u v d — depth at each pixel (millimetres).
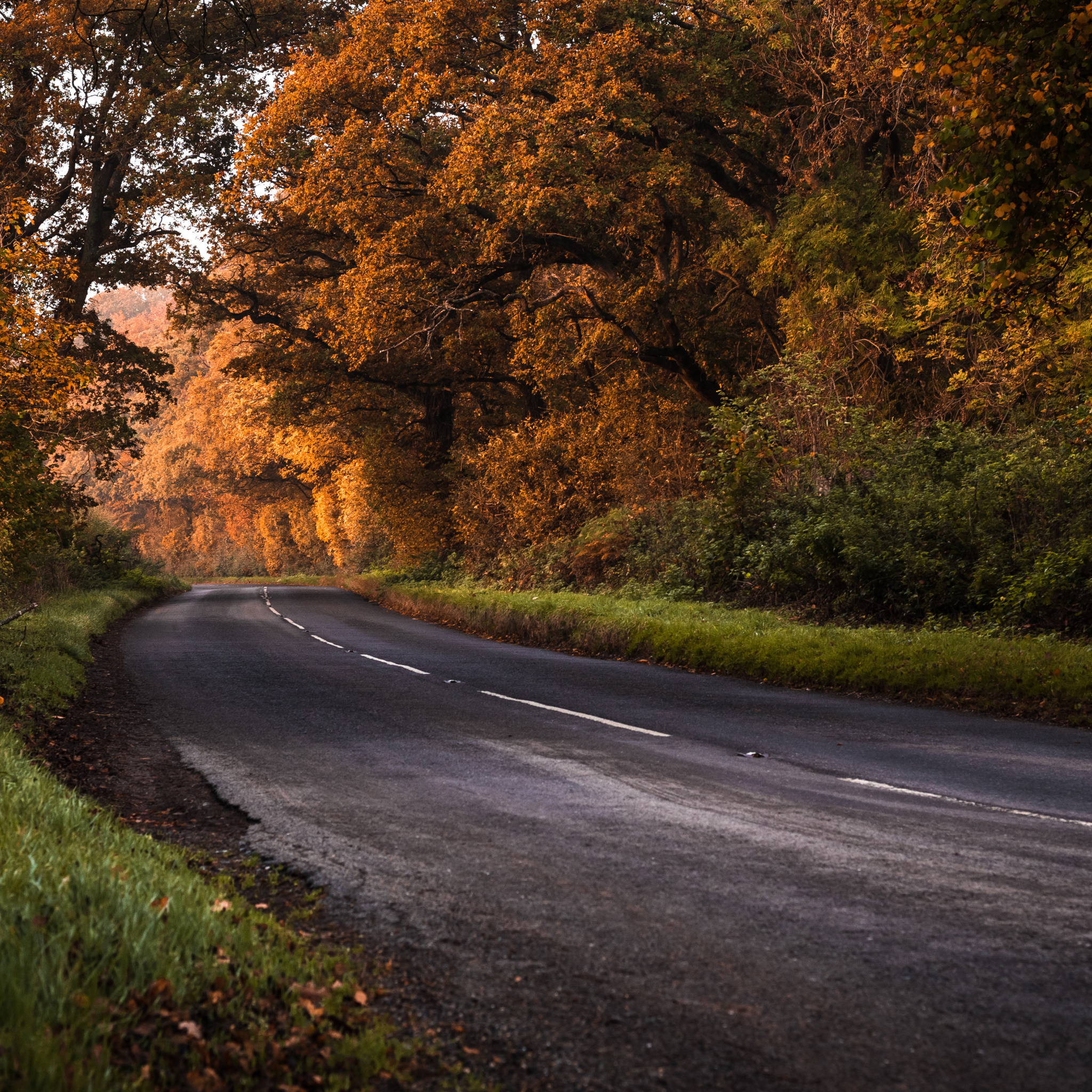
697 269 30344
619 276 29438
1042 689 10203
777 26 23875
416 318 31344
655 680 13117
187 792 6875
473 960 3777
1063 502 15445
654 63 24281
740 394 28438
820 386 21078
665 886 4582
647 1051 3045
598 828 5648
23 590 21750
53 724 9414
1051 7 8820
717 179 28016
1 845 4172
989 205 9391
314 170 28109
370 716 10109
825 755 7902
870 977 3539
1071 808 6062
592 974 3611
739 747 8281
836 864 4895
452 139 29500
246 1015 3057
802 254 23047
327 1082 2799
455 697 11430
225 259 37469
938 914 4164
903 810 6031
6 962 2883
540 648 18484
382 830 5707
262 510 87875
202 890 4141
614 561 25906
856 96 22875
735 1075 2895
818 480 19859
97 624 20891
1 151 27156
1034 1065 2928
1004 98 8930
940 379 22172
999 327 19266
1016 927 4012
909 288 22281
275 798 6574
